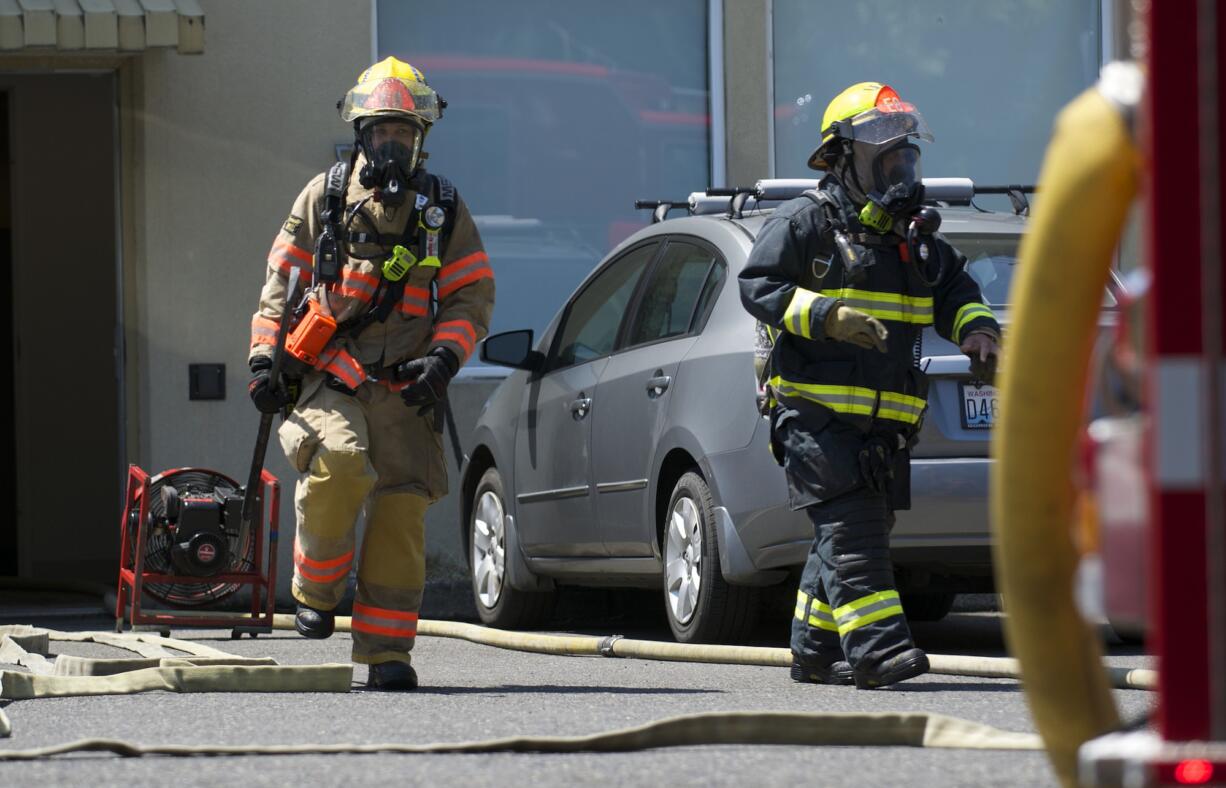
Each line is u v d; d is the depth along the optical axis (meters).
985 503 19.31
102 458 39.84
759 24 32.34
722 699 16.17
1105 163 6.34
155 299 30.16
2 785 10.88
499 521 26.98
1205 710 5.84
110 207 39.84
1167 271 5.81
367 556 17.39
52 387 39.62
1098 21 33.53
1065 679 6.94
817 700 16.05
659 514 22.19
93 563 39.84
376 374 17.33
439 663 20.77
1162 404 5.84
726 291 21.30
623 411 22.97
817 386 16.92
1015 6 33.38
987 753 12.06
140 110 30.12
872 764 11.61
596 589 29.27
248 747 12.30
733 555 20.22
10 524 43.53
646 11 32.22
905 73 33.09
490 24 31.78
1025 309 6.59
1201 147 5.75
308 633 17.36
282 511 30.20
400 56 31.47
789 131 32.78
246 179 30.41
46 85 39.53
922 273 16.88
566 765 11.64
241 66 30.41
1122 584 6.20
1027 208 22.77
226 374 30.33
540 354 26.31
